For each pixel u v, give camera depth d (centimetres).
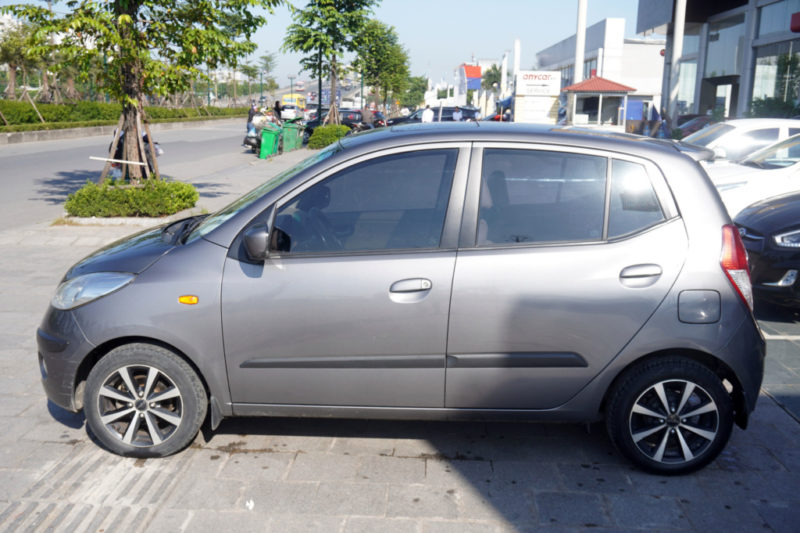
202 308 358
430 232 357
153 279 362
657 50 5262
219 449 393
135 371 377
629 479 365
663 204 354
